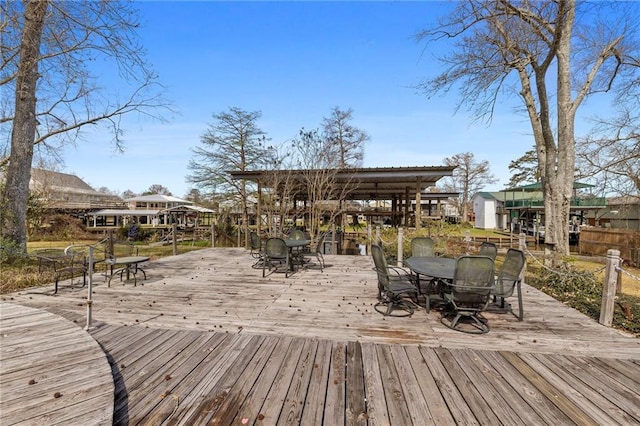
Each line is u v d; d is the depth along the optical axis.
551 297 4.54
